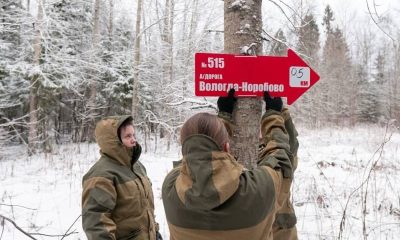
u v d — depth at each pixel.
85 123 18.39
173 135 15.52
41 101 15.42
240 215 1.55
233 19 2.72
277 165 1.75
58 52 15.21
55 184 8.04
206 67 2.49
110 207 2.49
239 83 2.53
